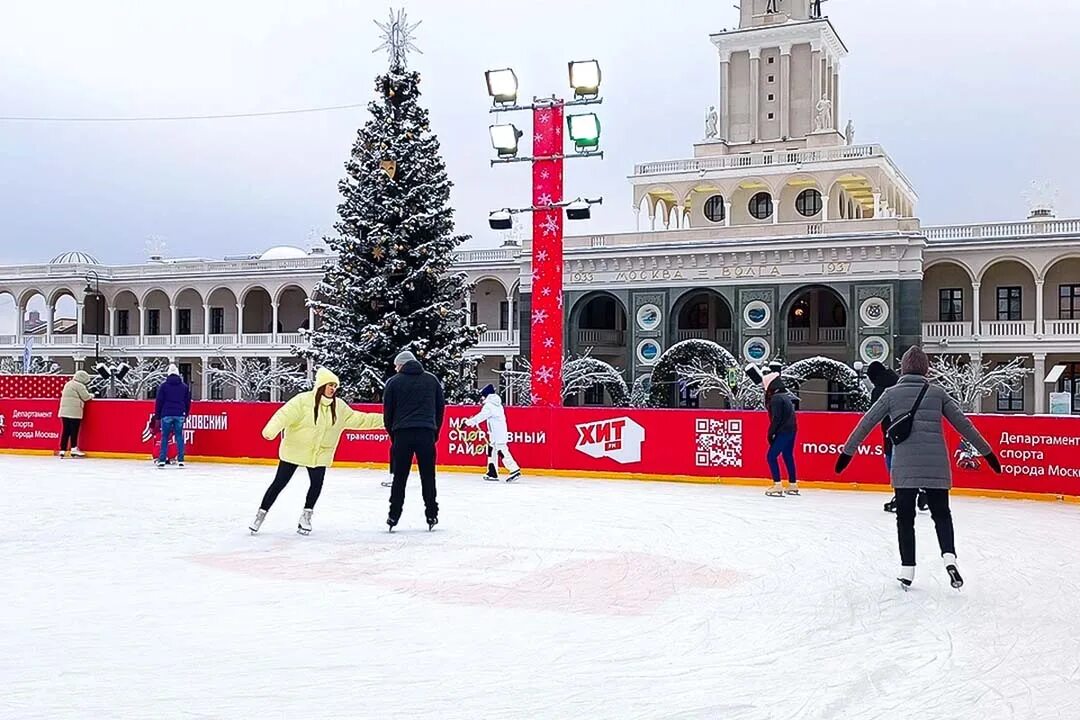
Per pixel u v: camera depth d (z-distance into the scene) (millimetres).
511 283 62562
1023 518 14422
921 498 14805
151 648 6918
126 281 71438
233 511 14680
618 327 57969
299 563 10430
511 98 21875
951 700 5973
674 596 8844
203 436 23562
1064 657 6957
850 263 49844
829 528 13203
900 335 49094
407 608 8281
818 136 57812
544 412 20984
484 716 5531
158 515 14227
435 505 12852
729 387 44375
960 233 52969
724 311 55781
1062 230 51219
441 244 35188
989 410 53125
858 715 5676
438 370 34219
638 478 20016
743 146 60812
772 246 50781
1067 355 51531
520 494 17328
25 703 5656
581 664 6617
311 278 66750
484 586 9227
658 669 6531
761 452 18984
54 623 7664
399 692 5949
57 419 25500
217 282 69312
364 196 34906
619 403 47469
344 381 34469
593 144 21047
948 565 8992
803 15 60875
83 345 70188
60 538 12102
